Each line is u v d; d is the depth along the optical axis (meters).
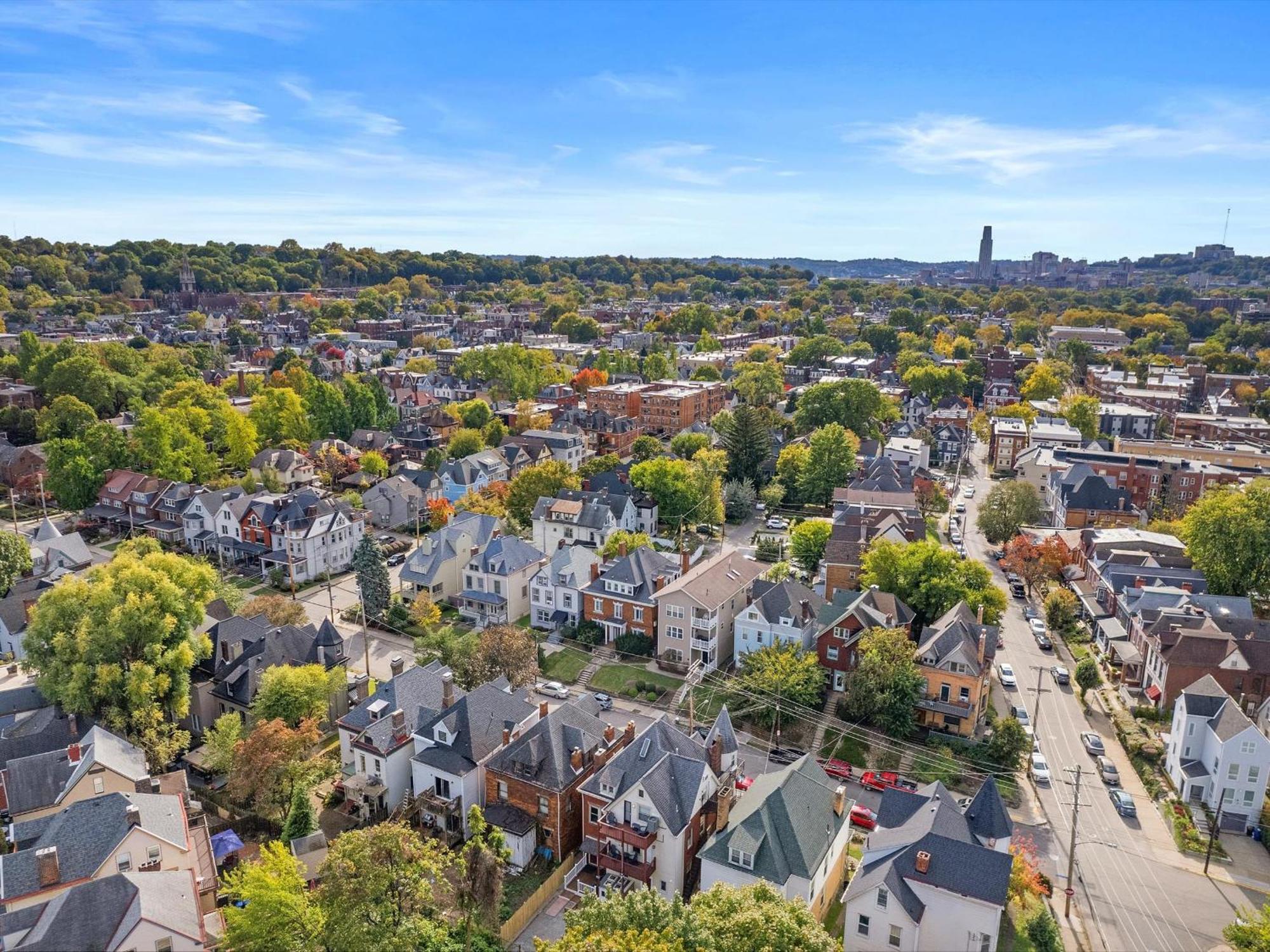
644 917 44.03
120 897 45.28
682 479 142.25
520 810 64.56
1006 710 87.69
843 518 122.81
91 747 65.12
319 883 57.41
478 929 54.19
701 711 85.56
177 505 133.75
